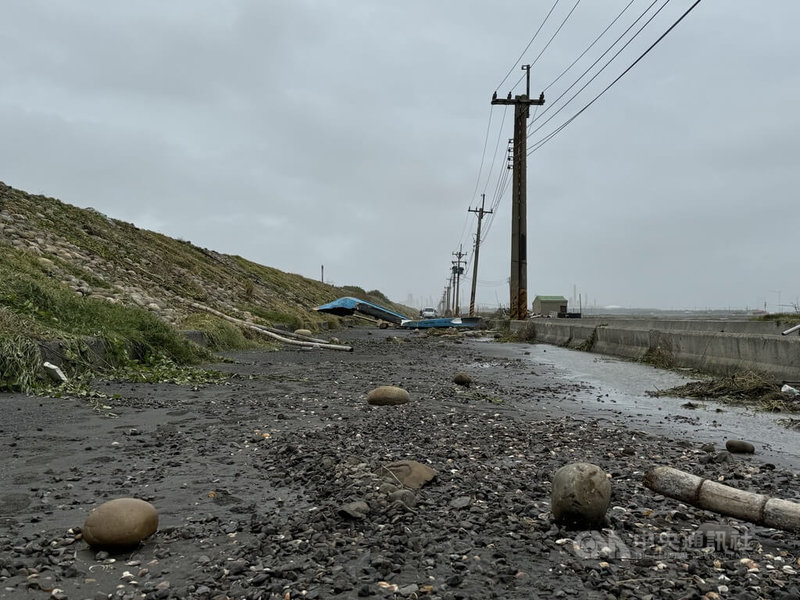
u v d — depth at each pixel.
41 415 7.66
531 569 3.44
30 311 11.54
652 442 7.26
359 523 4.09
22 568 3.37
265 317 31.39
